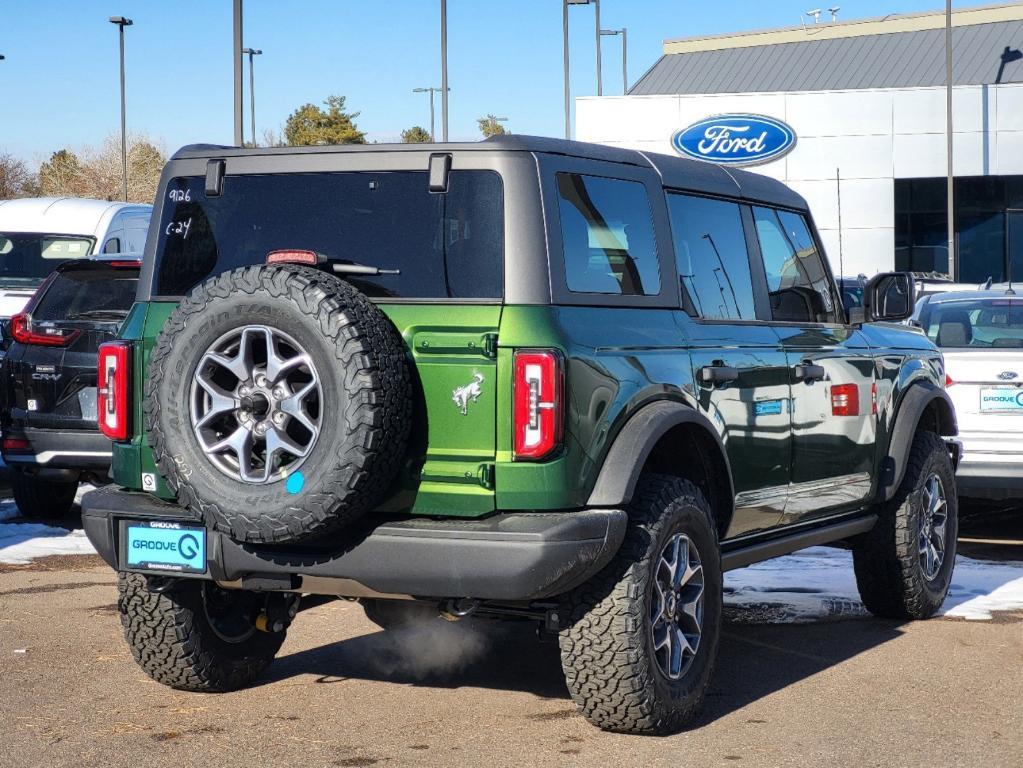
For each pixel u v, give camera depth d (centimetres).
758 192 624
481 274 467
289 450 443
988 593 779
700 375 529
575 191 493
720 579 530
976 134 4166
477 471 454
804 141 4262
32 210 1827
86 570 827
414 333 462
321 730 503
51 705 534
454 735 497
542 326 457
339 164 498
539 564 446
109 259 975
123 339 516
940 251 4403
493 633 673
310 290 440
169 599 528
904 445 696
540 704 541
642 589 481
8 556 872
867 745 488
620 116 4303
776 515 601
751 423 566
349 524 457
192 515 484
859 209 4247
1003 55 4591
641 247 524
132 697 547
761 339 587
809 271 661
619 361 482
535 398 450
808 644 653
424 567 455
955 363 903
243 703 539
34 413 942
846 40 4938
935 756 476
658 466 542
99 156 7350
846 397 650
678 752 479
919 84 4631
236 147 524
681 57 5238
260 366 450
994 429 893
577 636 482
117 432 508
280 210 506
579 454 461
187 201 525
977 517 1077
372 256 483
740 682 581
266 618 540
